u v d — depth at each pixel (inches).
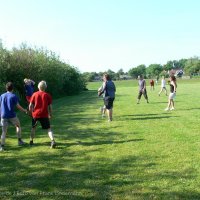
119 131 520.7
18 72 1139.3
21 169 331.9
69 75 1847.9
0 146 416.2
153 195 254.5
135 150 392.5
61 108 968.9
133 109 837.2
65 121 666.8
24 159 369.1
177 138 452.4
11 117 424.8
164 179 288.5
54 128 579.2
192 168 316.2
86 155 377.4
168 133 490.9
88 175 306.5
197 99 1096.2
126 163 340.2
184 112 741.9
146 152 380.8
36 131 550.9
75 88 1907.0
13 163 354.3
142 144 422.6
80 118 704.4
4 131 420.5
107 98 628.4
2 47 1115.3
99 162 347.3
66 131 541.0
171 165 327.3
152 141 438.6
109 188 272.2
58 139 474.9
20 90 1149.7
